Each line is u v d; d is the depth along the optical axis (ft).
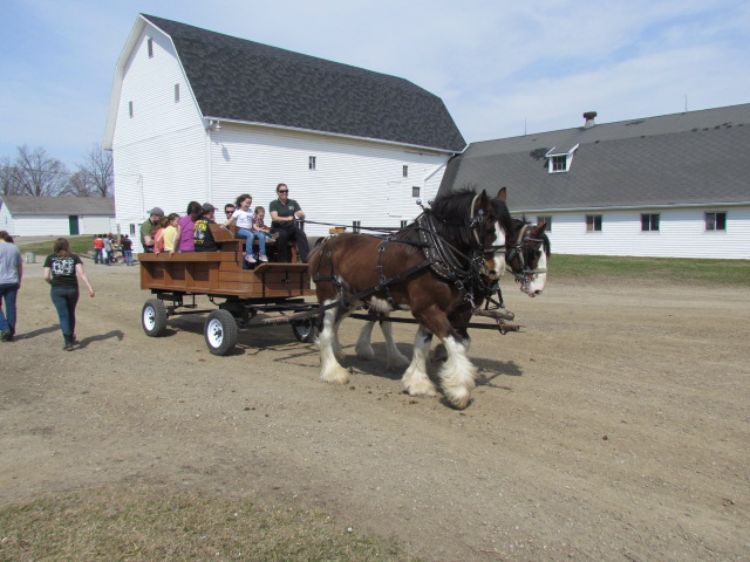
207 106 94.27
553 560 11.79
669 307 47.29
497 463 16.35
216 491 14.51
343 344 33.65
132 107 112.16
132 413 20.67
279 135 104.63
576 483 15.14
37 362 28.68
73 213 250.78
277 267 29.71
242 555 11.73
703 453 17.06
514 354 30.07
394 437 18.30
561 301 51.62
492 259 20.36
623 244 100.94
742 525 13.15
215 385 24.14
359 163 118.52
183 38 99.09
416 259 21.42
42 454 17.02
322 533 12.59
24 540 12.23
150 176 110.01
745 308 46.29
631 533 12.78
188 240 33.91
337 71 124.98
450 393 20.75
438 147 131.54
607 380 24.90
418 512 13.61
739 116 106.11
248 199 31.76
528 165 121.49
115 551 11.82
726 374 25.71
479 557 11.87
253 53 109.60
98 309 46.70
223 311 29.68
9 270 33.42
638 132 114.32
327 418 20.10
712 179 94.53
